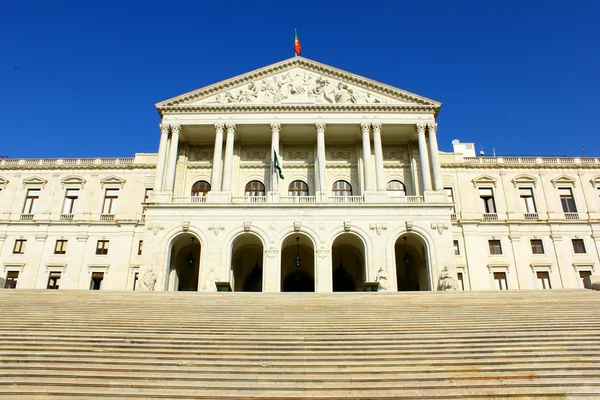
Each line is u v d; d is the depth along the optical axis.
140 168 56.53
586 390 13.17
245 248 47.81
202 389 13.16
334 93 48.22
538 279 51.31
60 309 21.92
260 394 12.95
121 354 15.34
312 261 49.31
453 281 38.75
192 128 47.81
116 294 27.42
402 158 51.06
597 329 18.03
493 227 53.16
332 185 49.84
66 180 56.09
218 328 18.56
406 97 47.78
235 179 49.28
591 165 55.91
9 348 15.59
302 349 15.87
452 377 13.72
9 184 56.22
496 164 55.81
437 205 42.75
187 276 48.81
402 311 21.84
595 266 51.56
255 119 46.91
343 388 13.20
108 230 53.59
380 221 42.34
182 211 42.66
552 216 54.06
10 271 52.28
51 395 12.79
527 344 16.17
